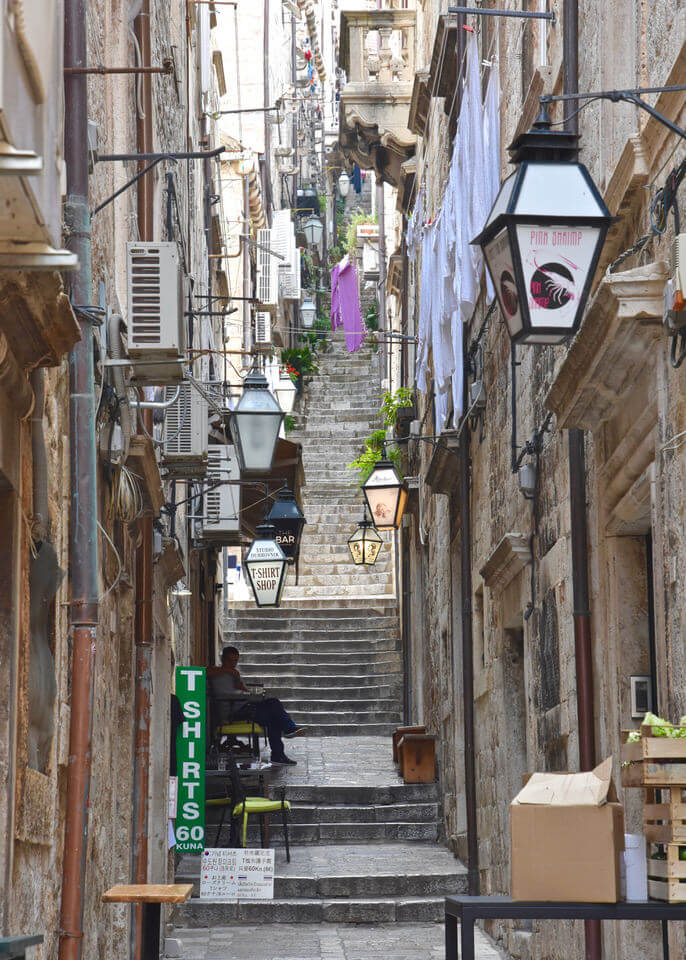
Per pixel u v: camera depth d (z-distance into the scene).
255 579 17.38
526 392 11.46
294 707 25.53
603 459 8.33
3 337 4.88
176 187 15.34
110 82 10.16
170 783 15.11
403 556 26.56
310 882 15.52
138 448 9.26
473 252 11.91
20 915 5.41
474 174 11.67
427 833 18.52
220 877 15.09
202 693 15.27
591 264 5.90
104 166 9.17
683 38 6.19
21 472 5.52
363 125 23.03
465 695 15.01
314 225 44.56
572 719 9.36
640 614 8.21
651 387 6.83
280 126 46.56
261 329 31.73
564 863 5.29
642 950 7.48
